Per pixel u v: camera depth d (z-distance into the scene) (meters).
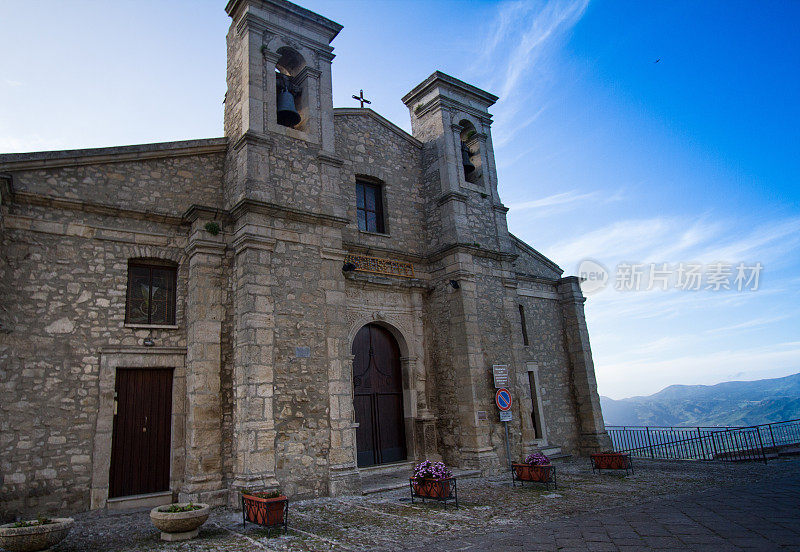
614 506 8.47
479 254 13.81
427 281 13.98
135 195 10.27
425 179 14.87
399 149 14.59
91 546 6.73
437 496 8.90
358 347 12.66
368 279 12.55
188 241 10.62
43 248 9.19
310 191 11.16
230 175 11.05
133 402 9.55
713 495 9.25
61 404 8.84
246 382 9.32
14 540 5.95
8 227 8.92
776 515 7.36
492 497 9.45
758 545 5.85
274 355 9.75
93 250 9.65
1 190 8.59
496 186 15.25
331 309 10.75
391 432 12.77
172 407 9.80
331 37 12.75
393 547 6.36
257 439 9.11
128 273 10.08
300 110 12.10
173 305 10.38
